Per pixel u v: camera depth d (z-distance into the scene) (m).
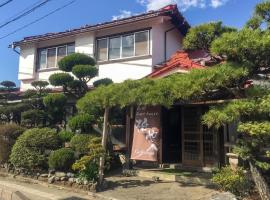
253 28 8.97
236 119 8.39
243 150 8.60
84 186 11.22
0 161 14.80
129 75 17.02
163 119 14.37
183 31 18.73
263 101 7.98
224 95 10.20
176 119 14.27
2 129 14.80
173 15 16.70
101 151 11.59
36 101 16.56
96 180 11.30
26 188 11.89
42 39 19.98
